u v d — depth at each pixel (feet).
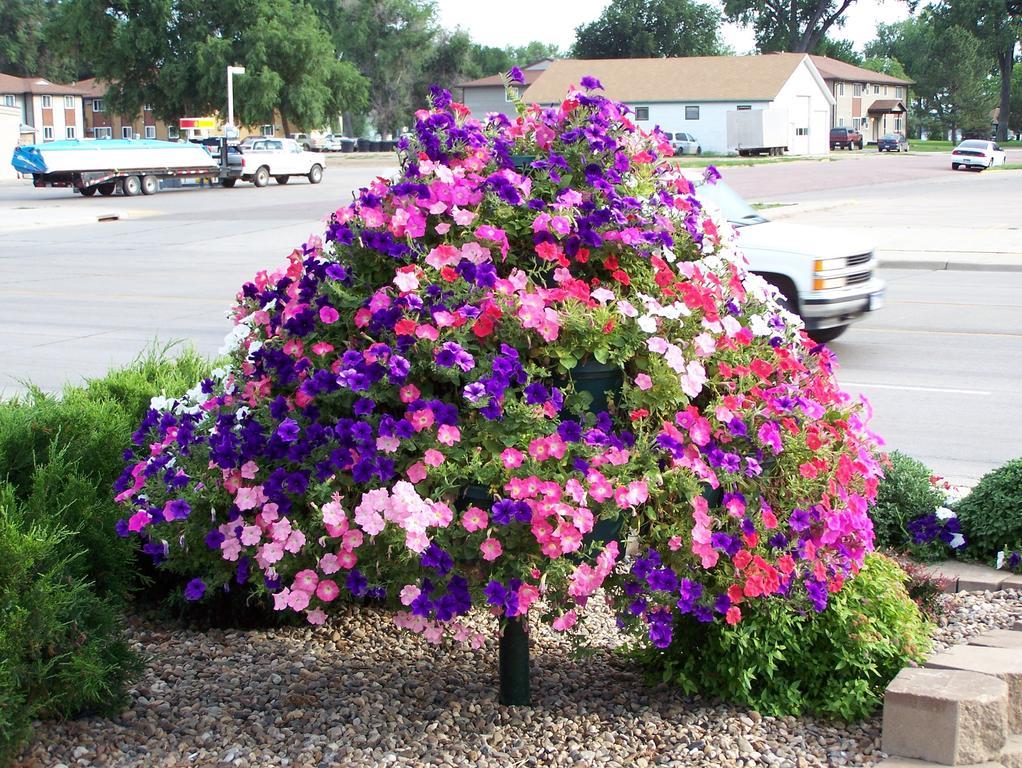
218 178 149.48
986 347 39.68
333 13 338.34
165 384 19.66
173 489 13.08
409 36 339.77
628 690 14.24
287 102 212.02
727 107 246.47
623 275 12.92
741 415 12.76
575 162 13.35
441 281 12.23
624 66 258.37
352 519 11.71
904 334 42.42
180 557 13.64
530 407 11.51
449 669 14.99
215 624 16.58
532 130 13.80
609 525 12.23
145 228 94.32
